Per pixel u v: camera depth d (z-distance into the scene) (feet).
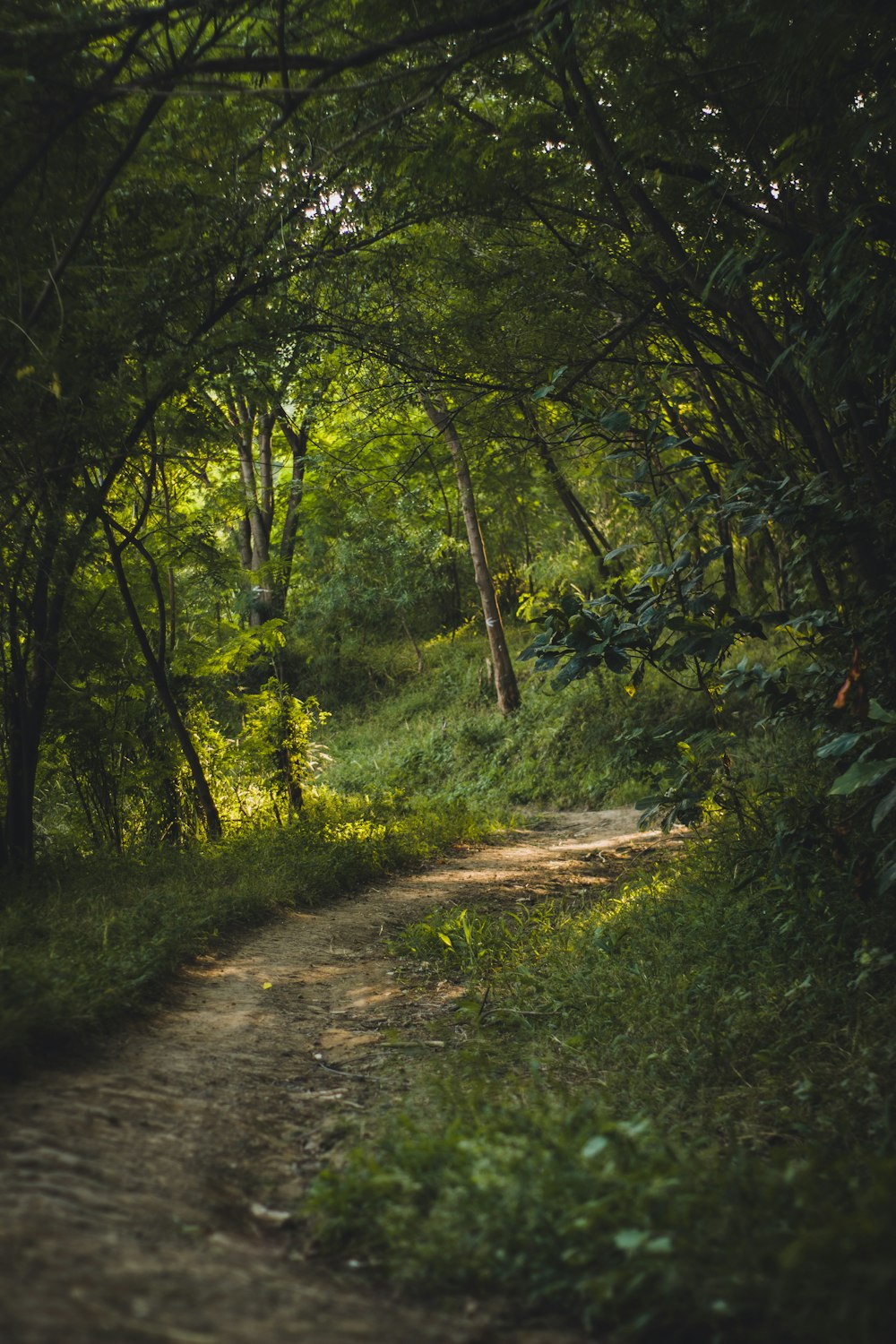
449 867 37.73
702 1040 15.37
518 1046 16.66
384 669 90.17
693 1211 9.23
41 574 26.86
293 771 46.21
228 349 24.34
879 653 18.80
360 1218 9.97
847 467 20.35
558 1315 8.48
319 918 27.22
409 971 22.16
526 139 21.42
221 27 16.11
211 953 22.07
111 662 33.76
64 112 15.84
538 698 69.82
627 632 18.53
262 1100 13.92
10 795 27.89
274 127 17.31
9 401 21.35
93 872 28.02
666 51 18.01
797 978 17.03
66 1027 14.71
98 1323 6.91
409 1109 13.37
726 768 24.16
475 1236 9.14
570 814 55.77
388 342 27.73
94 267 20.68
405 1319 8.17
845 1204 9.53
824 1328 7.43
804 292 18.75
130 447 24.64
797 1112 12.81
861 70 15.58
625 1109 13.34
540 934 24.30
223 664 40.78
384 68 19.04
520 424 32.76
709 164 20.07
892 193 18.16
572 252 24.59
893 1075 13.19
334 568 90.17
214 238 22.00
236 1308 7.71
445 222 25.89
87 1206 9.37
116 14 14.97
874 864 17.93
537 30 15.44
